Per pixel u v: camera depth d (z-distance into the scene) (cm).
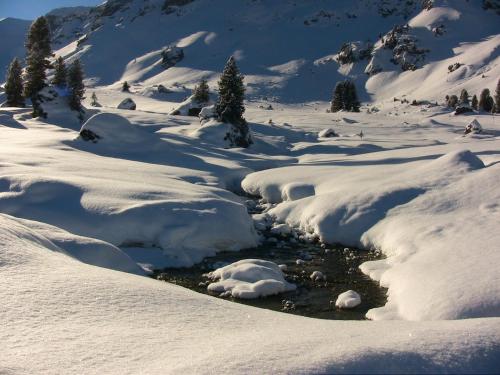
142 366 457
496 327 511
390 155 3431
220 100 4681
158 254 1482
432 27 19375
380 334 514
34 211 1568
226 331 585
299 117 8038
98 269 839
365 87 16950
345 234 1722
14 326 534
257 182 2766
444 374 428
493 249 1159
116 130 3334
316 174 2659
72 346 497
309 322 682
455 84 14188
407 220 1596
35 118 4947
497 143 4191
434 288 1008
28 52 5069
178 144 3825
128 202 1633
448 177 1850
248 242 1691
